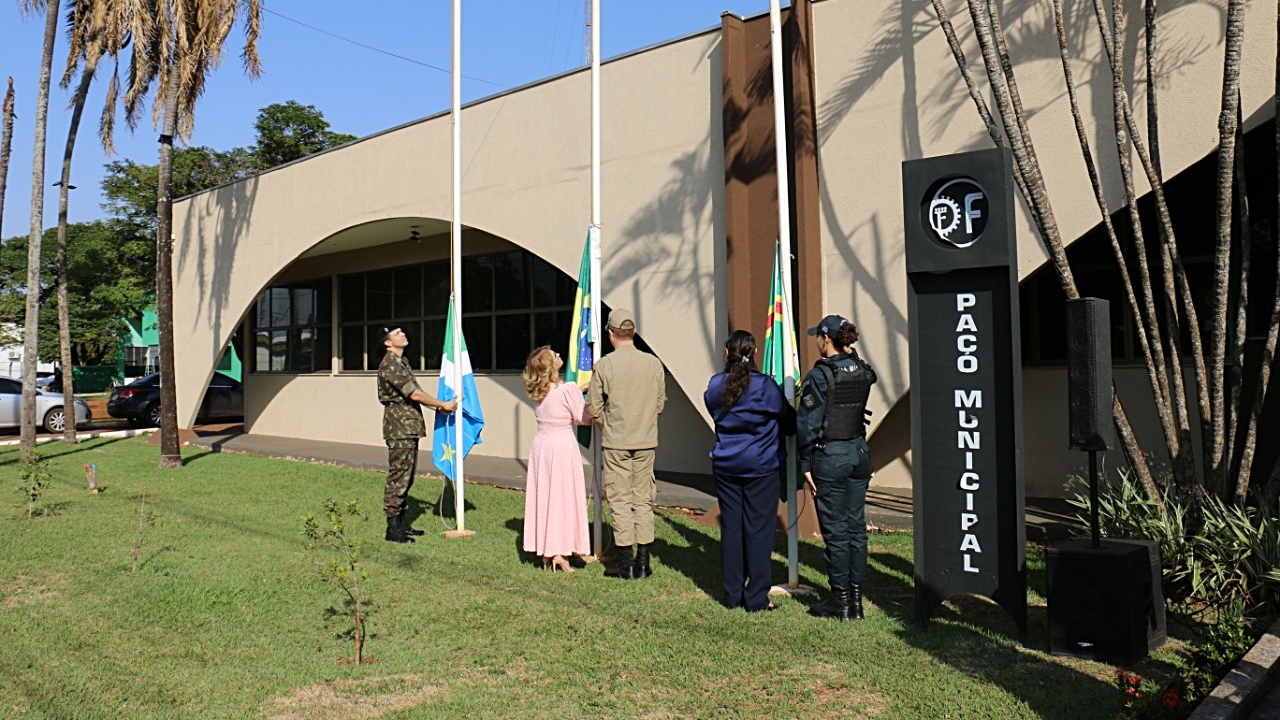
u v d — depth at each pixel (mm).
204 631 5504
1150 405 8633
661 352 10242
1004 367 5176
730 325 9352
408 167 13508
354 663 4910
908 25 8414
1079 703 4156
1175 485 6305
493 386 14562
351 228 14625
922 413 5426
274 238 16062
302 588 6445
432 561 7250
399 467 8039
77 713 4254
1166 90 7094
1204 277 8562
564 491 6855
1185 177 8656
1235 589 5488
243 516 9398
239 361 23859
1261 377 5980
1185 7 7023
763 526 5793
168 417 13805
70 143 18500
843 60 8812
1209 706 3779
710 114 9891
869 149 8609
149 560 7363
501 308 14633
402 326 16609
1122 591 4703
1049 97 7633
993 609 5793
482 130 12445
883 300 8469
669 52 10273
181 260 18609
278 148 39156
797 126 8836
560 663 4875
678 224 10125
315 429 18047
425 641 5273
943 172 5258
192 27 14125
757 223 9391
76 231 39375
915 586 5402
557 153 11539
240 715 4230
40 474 10320
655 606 5926
